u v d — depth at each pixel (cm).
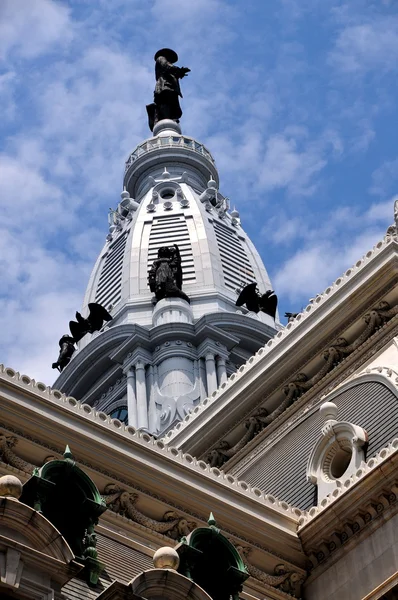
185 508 9119
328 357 11594
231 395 12025
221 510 9244
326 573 9362
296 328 11844
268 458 11388
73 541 7662
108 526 8731
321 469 10231
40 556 6819
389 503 9206
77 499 7744
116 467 8938
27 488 7600
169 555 7294
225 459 11906
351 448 10112
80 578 7538
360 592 9106
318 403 11362
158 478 9062
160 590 7106
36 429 8731
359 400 10850
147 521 8912
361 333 11494
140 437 9288
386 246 11506
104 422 9175
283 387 11725
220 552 7894
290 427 11462
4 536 6794
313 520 9462
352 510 9319
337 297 11650
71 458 7981
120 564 8419
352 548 9281
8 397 8700
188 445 12100
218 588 7800
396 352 11094
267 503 9612
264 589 9238
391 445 9400
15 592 6638
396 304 11406
